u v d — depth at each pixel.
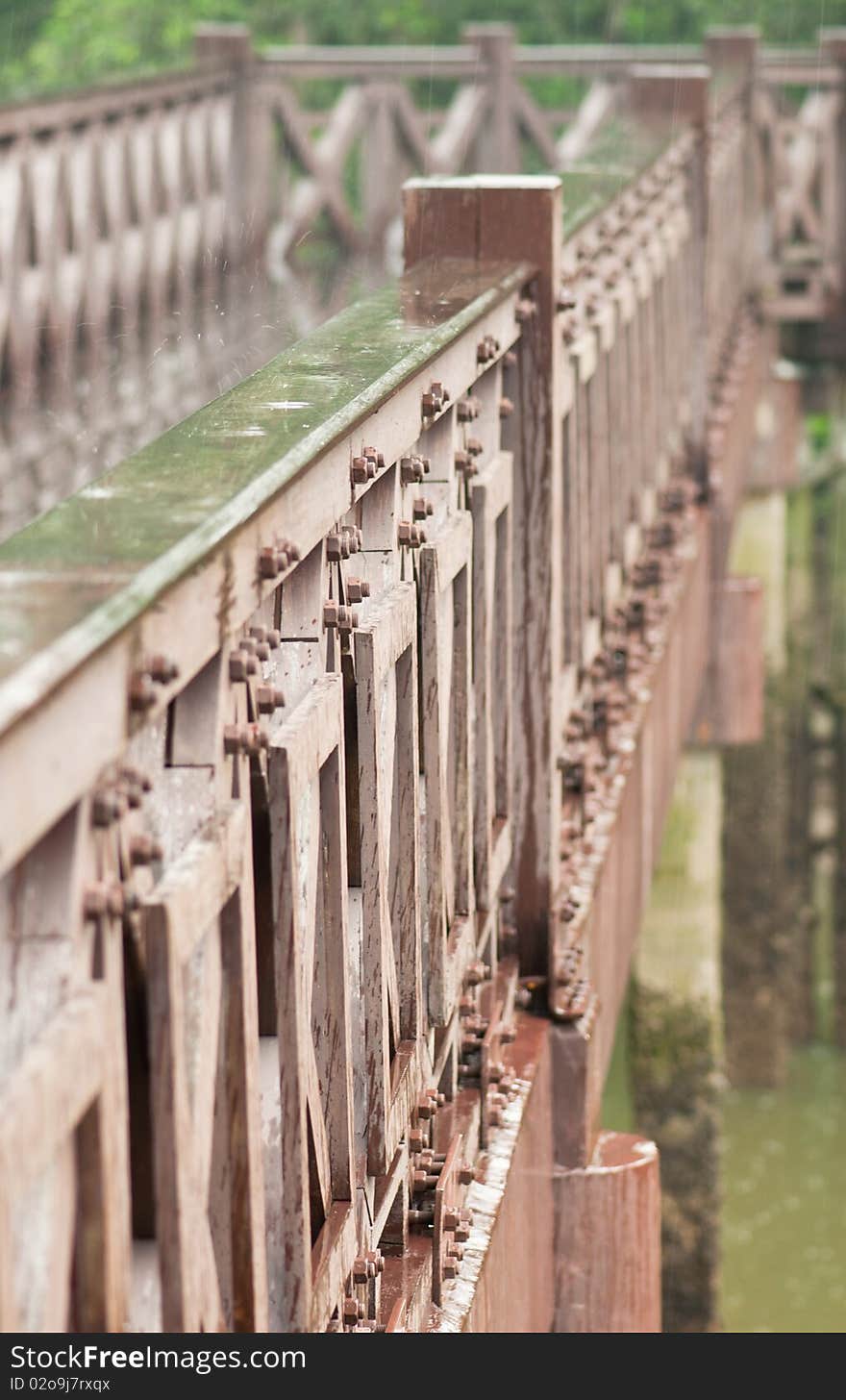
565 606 5.36
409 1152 3.32
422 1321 3.17
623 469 6.53
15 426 7.83
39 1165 1.67
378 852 2.89
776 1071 16.39
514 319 4.23
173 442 2.37
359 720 2.85
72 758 1.71
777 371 13.73
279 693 2.30
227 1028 2.20
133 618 1.76
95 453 7.83
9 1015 1.76
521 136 14.50
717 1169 10.95
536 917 4.56
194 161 11.27
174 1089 1.94
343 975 2.68
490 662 4.04
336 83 23.31
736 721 9.10
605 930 5.28
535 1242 4.32
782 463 13.79
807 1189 15.02
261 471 2.20
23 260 8.19
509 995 4.37
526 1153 4.15
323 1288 2.56
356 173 21.58
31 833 1.63
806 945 17.83
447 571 3.51
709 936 10.66
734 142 11.46
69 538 1.94
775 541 14.20
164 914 1.91
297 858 2.40
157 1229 2.00
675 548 7.79
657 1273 4.77
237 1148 2.21
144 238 9.86
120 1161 1.87
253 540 2.23
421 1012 3.31
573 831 5.02
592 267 5.61
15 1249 1.70
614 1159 4.74
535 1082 4.32
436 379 3.41
